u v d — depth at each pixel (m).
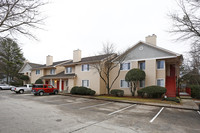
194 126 6.18
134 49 18.70
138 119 7.08
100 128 5.50
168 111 9.43
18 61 35.84
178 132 5.35
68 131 5.07
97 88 19.47
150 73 16.80
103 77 20.14
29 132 4.89
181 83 30.36
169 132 5.32
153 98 15.30
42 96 17.78
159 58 16.34
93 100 14.47
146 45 17.69
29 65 35.50
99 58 21.22
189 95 20.03
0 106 10.05
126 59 18.86
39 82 26.92
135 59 18.28
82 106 10.70
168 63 19.09
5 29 5.62
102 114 8.05
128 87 18.58
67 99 14.96
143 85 17.38
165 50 15.76
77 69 22.94
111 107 10.48
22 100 13.67
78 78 22.48
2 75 40.78
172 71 19.23
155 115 8.12
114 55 21.19
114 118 7.17
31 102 12.38
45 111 8.55
